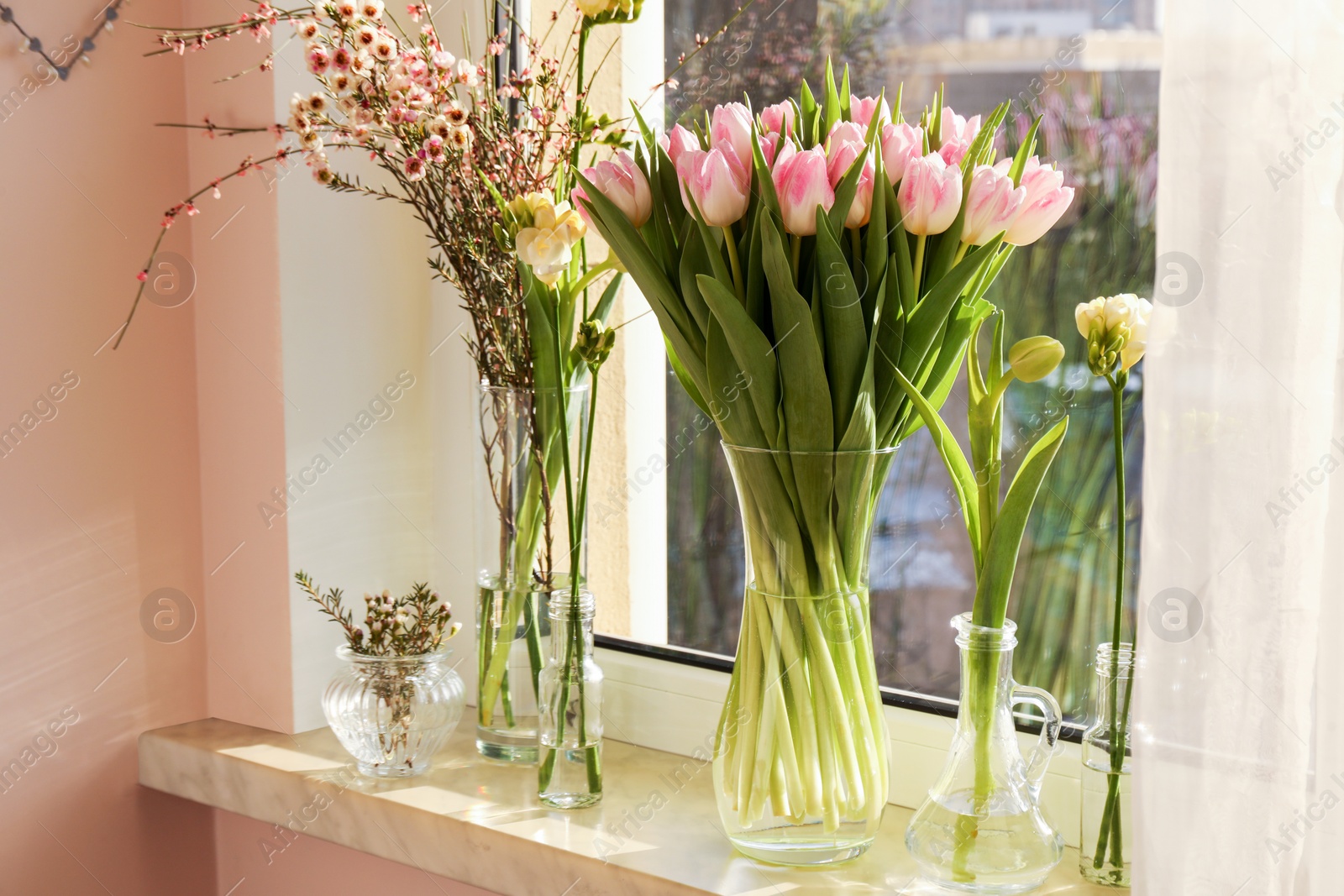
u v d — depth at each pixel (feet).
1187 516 2.04
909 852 2.74
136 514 3.83
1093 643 2.93
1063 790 2.94
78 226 3.62
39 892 3.66
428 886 3.54
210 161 3.83
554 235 2.85
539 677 3.40
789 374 2.50
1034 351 2.42
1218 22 1.97
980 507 2.60
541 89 3.26
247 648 3.94
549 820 3.14
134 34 3.73
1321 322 1.97
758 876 2.77
